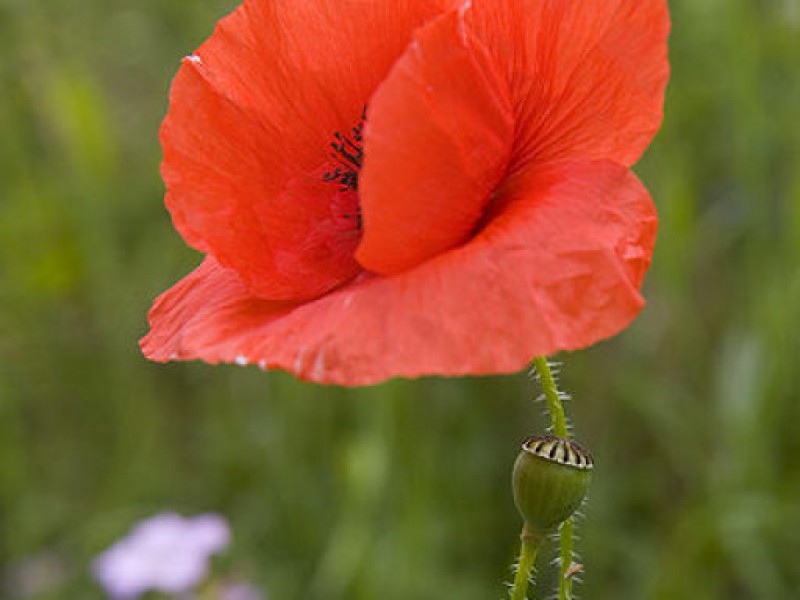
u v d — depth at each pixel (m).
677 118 0.57
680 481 0.57
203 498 0.61
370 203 0.28
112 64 0.74
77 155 0.62
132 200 0.70
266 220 0.30
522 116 0.30
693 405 0.56
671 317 0.57
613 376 0.58
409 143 0.29
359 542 0.49
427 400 0.56
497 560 0.54
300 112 0.31
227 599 0.50
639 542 0.53
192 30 0.65
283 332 0.29
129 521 0.58
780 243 0.56
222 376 0.63
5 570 0.59
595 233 0.28
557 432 0.30
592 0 0.30
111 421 0.65
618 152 0.30
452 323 0.28
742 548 0.49
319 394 0.58
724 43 0.56
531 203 0.29
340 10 0.31
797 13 0.56
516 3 0.30
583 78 0.30
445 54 0.29
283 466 0.56
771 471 0.51
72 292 0.67
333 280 0.30
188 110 0.30
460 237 0.29
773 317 0.52
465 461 0.56
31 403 0.67
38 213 0.65
